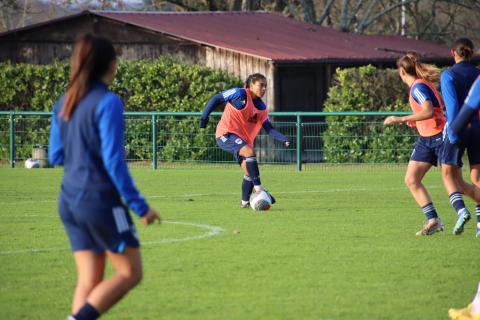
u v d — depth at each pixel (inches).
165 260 1391.5
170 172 3265.3
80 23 4333.2
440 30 7027.6
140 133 3518.7
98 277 863.7
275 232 1699.1
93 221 828.6
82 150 836.0
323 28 5177.2
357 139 3390.7
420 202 1646.2
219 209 2102.6
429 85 1599.4
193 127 3496.6
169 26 4333.2
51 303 1110.4
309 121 3631.9
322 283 1215.6
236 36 4372.5
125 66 3846.0
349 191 2554.1
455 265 1344.7
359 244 1547.7
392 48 4719.5
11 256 1443.2
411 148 3373.5
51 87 3895.2
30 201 2308.1
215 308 1075.9
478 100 1005.8
